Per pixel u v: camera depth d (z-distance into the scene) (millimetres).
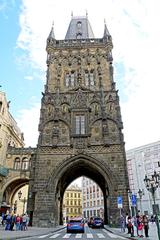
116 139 42844
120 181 39344
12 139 66500
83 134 43531
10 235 21531
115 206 37906
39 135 44188
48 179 40531
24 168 59250
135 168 94938
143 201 85062
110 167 40500
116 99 46938
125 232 29484
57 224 42250
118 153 41469
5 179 56625
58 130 44469
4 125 58469
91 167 42656
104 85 49031
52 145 42812
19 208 69312
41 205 38781
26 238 20969
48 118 46031
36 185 40156
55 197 39938
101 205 100750
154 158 90562
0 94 56906
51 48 54312
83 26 65000
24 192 73312
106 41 54188
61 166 41312
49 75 51000
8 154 60312
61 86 49719
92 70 51562
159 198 80125
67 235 26359
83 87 48844
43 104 47406
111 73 50312
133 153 97812
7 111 60375
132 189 92750
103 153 41719
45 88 49281
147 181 24141
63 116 46000
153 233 28719
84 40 55406
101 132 43906
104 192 49906
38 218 38000
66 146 42812
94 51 53781
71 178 52844
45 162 41750
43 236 24406
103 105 46125
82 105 46469
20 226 33125
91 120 45094
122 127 43781
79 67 51625
